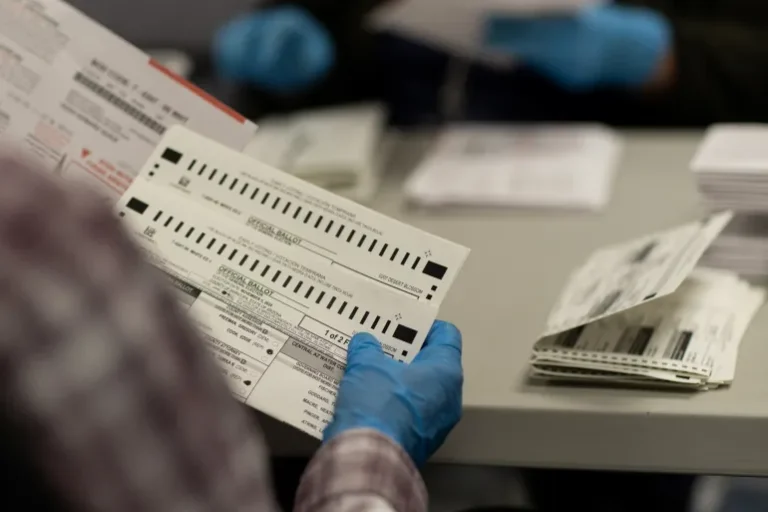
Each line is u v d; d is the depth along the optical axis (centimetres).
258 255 116
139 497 94
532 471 154
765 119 174
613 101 183
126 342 94
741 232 128
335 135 160
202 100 122
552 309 126
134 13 205
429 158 160
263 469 97
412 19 161
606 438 116
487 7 157
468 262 136
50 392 89
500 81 185
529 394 118
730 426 114
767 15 181
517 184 149
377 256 116
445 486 154
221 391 96
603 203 144
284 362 114
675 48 173
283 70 174
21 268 90
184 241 117
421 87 188
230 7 204
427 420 112
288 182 119
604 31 164
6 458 90
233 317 115
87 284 92
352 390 112
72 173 120
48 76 122
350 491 105
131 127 121
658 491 159
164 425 94
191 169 119
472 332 125
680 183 148
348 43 184
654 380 117
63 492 92
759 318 123
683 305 123
